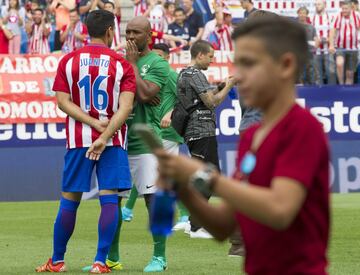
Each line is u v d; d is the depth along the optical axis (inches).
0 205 1275.8
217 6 1529.3
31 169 1317.7
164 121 952.3
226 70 1412.4
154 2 1542.8
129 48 700.7
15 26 1518.2
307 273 264.4
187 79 878.4
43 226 1037.8
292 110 263.1
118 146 666.2
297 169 254.2
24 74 1323.8
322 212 267.3
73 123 664.4
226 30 1535.4
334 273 673.6
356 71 1519.4
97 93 660.7
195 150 890.7
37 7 1528.1
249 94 261.6
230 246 854.5
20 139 1315.2
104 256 669.3
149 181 704.4
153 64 705.0
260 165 265.6
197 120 884.6
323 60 1504.7
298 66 261.1
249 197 244.4
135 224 1050.1
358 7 1531.7
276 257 267.1
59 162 1322.6
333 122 1382.9
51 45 1528.1
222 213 288.2
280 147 261.6
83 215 1143.6
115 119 657.0
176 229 1005.2
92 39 671.1
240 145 282.7
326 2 1528.1
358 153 1384.1
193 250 825.5
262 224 266.7
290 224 261.7
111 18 670.5
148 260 759.1
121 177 666.2
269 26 259.4
